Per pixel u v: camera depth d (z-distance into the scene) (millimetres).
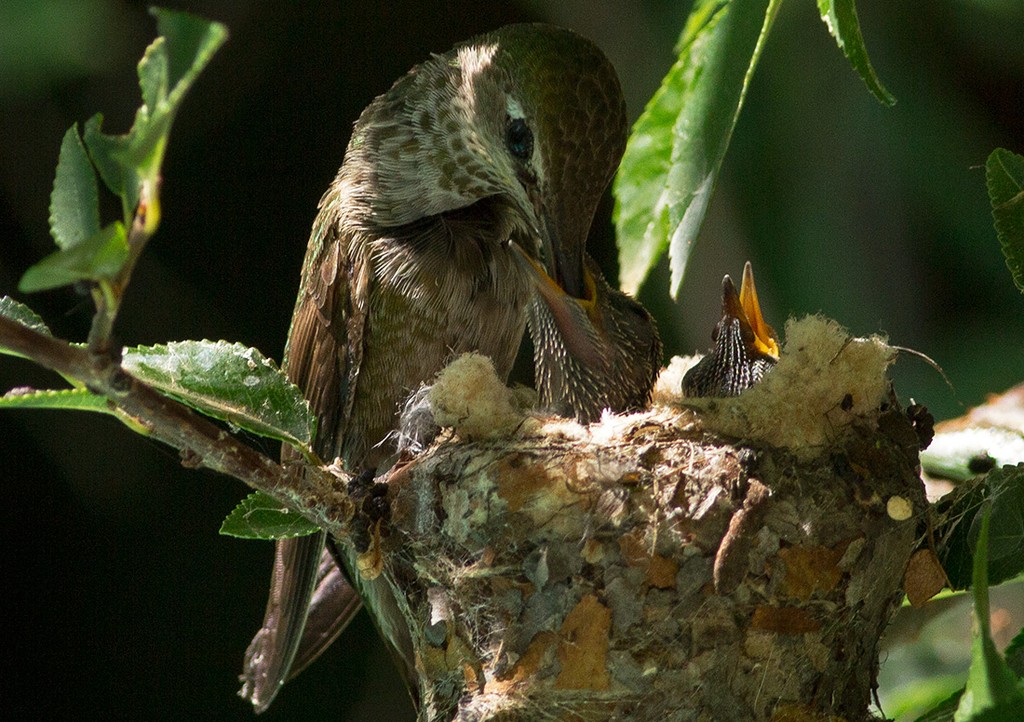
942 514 1398
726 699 1392
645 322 1438
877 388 1401
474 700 1394
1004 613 1463
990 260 1505
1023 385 1426
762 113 1506
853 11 1378
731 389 1424
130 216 1348
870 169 1506
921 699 1444
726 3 1400
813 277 1506
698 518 1395
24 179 1745
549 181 1429
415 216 1438
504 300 1439
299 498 1382
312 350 1438
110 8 1666
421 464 1404
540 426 1403
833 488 1396
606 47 1525
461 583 1397
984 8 1509
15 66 1512
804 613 1393
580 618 1393
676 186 1407
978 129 1512
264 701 1424
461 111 1437
